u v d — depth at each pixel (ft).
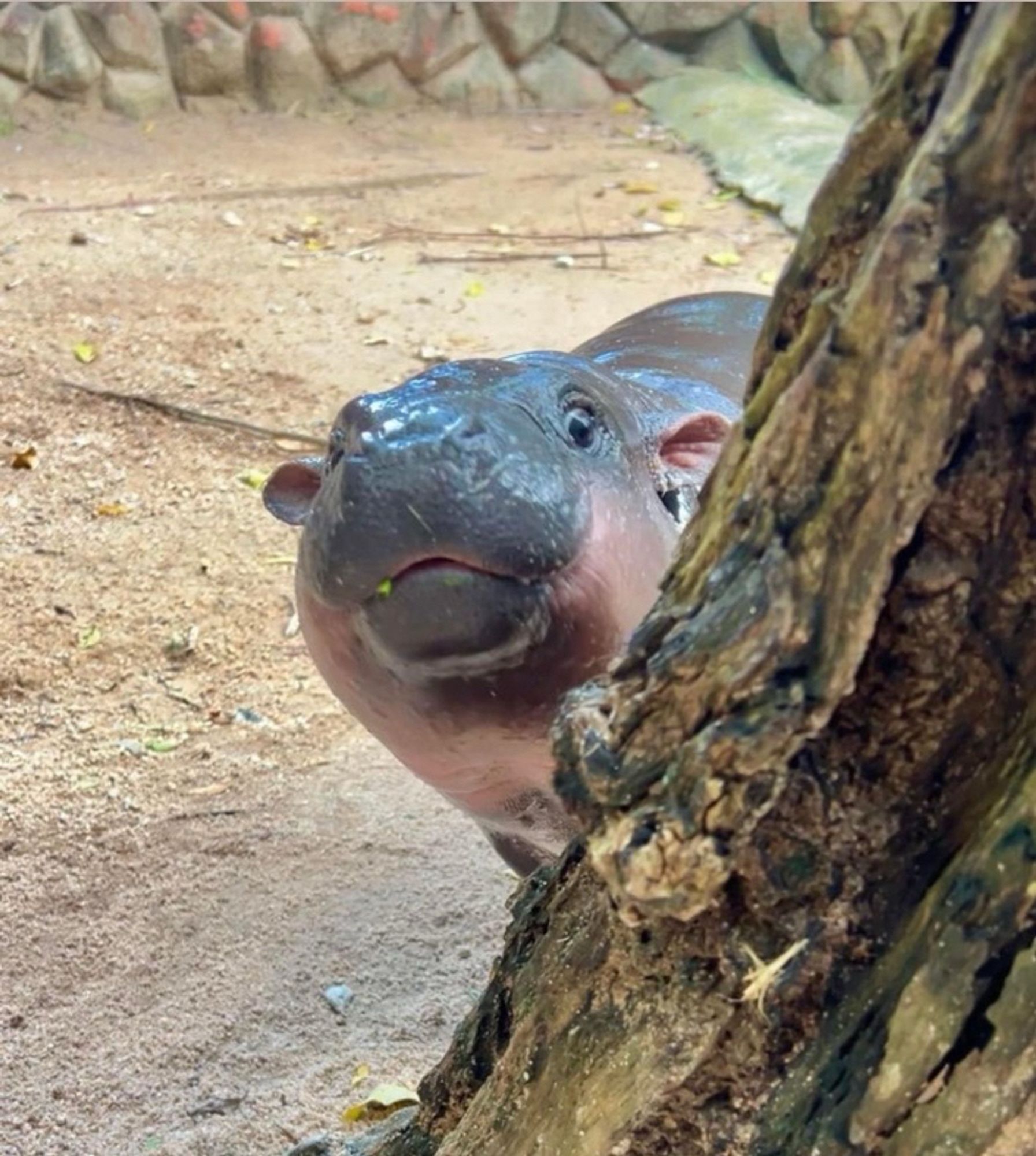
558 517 2.53
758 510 1.71
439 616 2.49
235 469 6.34
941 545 1.71
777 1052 1.90
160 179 9.83
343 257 8.56
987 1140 1.76
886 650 1.76
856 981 1.85
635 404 3.15
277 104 11.19
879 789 1.82
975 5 1.55
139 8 10.80
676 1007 1.94
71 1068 3.55
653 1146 2.01
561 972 2.07
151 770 4.62
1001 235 1.52
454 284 8.20
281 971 3.84
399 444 2.45
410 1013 3.70
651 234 8.93
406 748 2.89
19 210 9.16
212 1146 3.29
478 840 4.33
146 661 5.13
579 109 11.55
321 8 11.09
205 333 7.53
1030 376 1.65
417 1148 2.58
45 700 4.94
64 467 6.34
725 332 4.52
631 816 1.79
